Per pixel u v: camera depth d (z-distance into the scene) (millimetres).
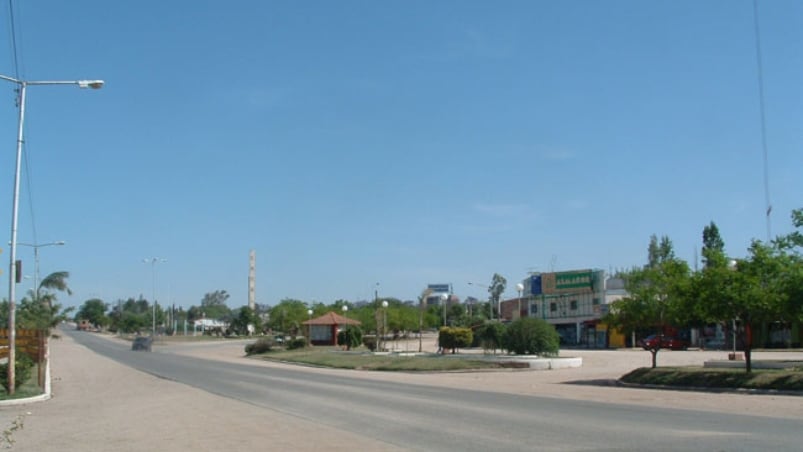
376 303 69375
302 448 13180
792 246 25734
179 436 15203
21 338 30359
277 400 23156
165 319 169375
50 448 14008
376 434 14867
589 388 27750
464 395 24578
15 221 26312
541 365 40281
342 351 62094
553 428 15273
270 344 70438
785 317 24922
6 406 23641
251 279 169875
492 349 48781
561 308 82188
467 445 13156
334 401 22531
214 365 49812
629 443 12953
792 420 16234
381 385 29922
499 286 134125
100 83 25844
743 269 25922
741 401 20984
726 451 11891
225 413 19438
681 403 20844
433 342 87312
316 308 93000
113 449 13719
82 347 87375
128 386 31000
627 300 31938
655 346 31406
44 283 68625
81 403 24047
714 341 69812
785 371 25656
